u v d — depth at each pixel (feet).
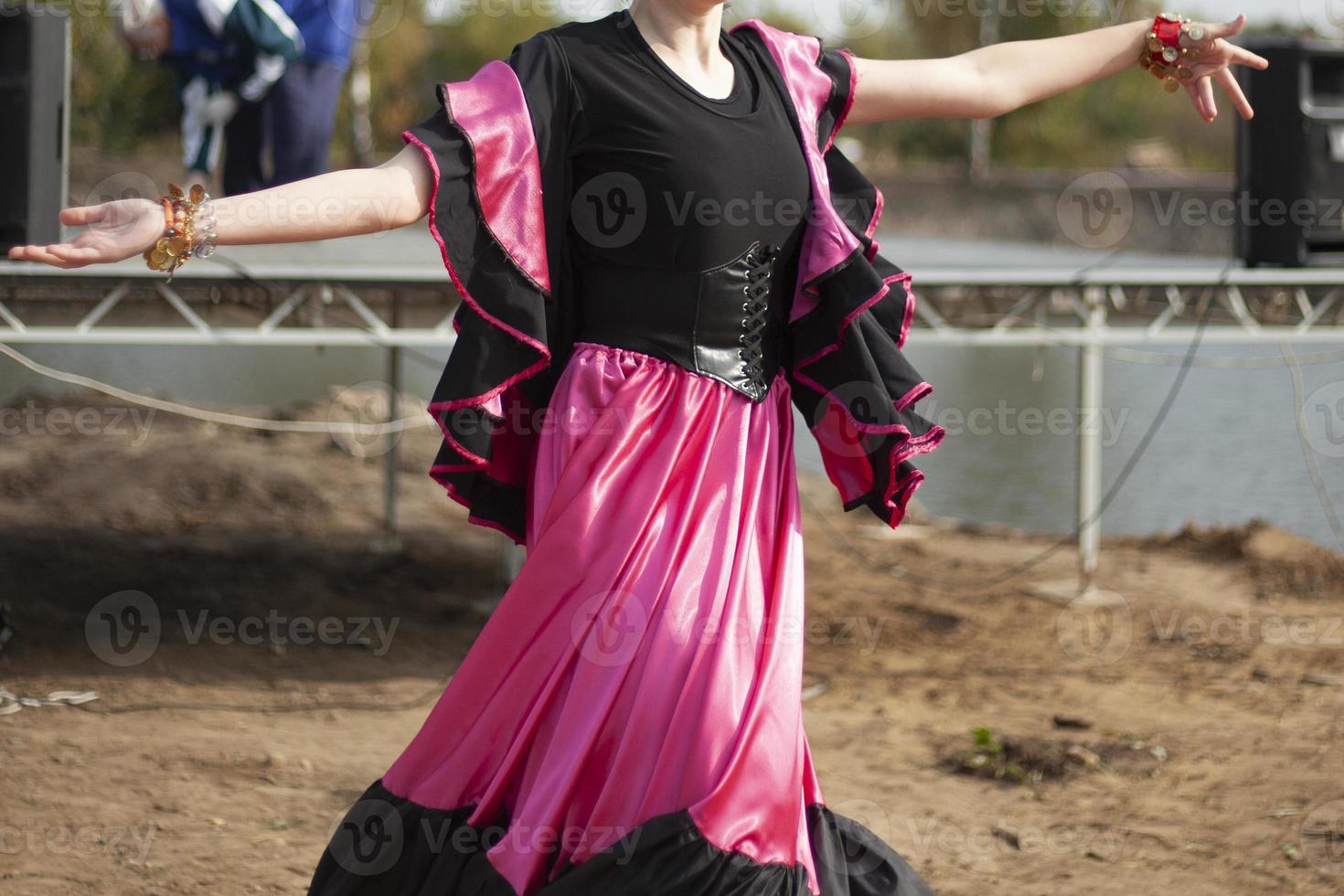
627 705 7.93
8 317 21.89
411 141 7.73
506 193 7.95
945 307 26.03
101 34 79.61
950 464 46.01
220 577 27.22
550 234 8.42
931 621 26.37
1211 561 31.12
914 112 9.47
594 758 7.91
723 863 7.55
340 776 17.26
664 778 7.75
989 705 21.36
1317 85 27.35
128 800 15.93
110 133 81.92
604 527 8.19
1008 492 41.78
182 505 32.35
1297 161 26.84
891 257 42.91
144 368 56.75
